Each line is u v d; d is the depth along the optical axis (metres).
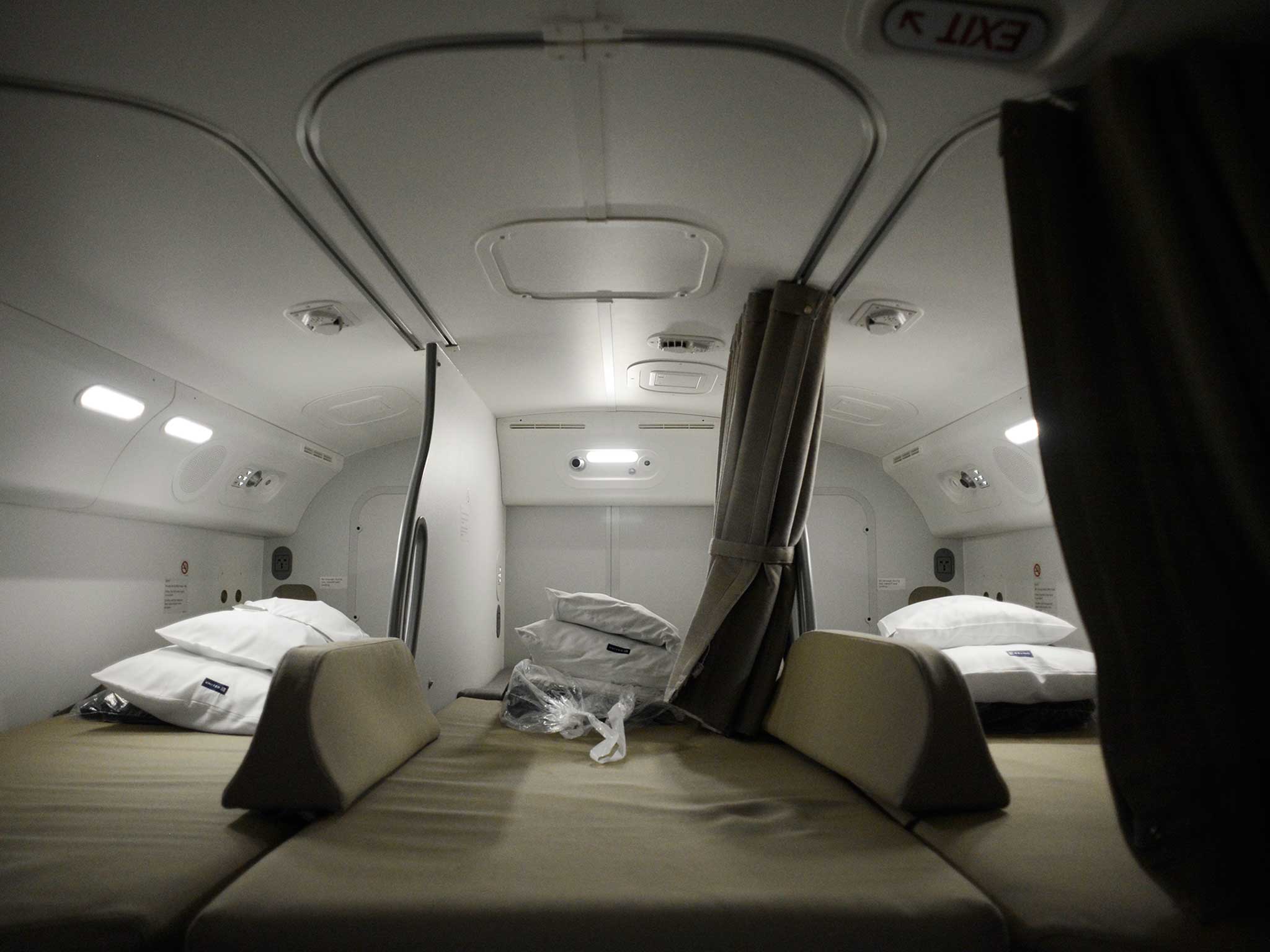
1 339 2.23
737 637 2.72
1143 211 1.23
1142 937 1.12
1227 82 1.25
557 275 2.44
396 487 4.71
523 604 4.77
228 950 1.15
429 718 2.48
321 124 1.58
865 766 1.81
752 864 1.37
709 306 2.75
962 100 1.51
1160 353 1.25
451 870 1.33
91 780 1.93
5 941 1.11
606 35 1.33
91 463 2.91
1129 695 1.23
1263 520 1.10
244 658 2.86
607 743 2.32
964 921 1.18
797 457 2.61
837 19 1.30
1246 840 1.16
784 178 1.83
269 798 1.58
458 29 1.32
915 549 4.78
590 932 1.18
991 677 2.86
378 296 2.57
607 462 4.62
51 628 2.95
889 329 2.75
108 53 1.35
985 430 3.62
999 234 2.08
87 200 1.84
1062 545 1.28
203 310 2.55
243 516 4.12
